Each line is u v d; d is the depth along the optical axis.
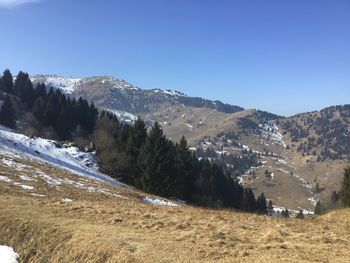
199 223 21.03
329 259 14.48
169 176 74.81
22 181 36.44
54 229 19.55
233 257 14.94
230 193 123.31
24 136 70.00
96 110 146.88
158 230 19.19
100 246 16.67
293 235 18.67
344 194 54.81
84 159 75.75
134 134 85.38
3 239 20.59
